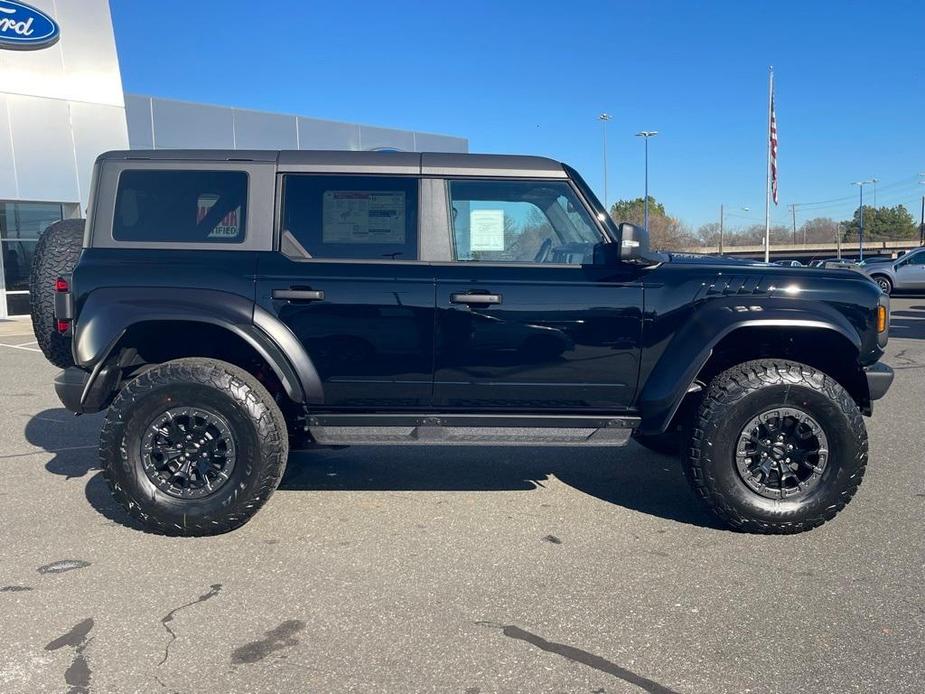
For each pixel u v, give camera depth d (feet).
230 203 14.25
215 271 13.80
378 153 14.56
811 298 14.06
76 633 10.37
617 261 14.17
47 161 60.64
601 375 14.19
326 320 13.82
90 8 61.77
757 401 13.51
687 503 15.87
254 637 10.28
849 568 12.45
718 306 13.96
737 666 9.55
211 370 13.52
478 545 13.52
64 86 61.05
